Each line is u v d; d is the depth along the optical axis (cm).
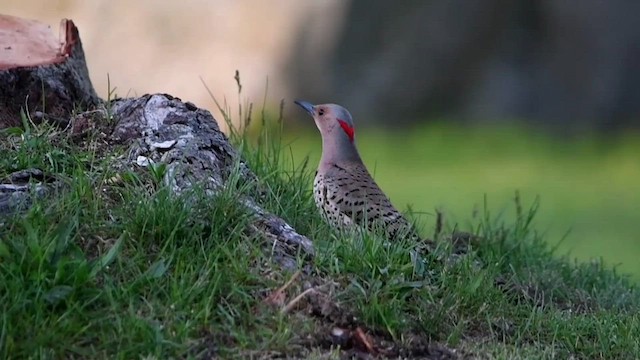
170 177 1063
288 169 1460
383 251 1041
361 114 3353
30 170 1070
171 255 960
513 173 2889
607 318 1116
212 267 959
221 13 3406
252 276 963
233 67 3369
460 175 2839
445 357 947
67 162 1095
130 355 860
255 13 3397
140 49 3428
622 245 2184
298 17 3391
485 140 3212
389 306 963
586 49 3331
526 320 1070
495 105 3344
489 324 1030
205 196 1037
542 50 3362
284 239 1041
